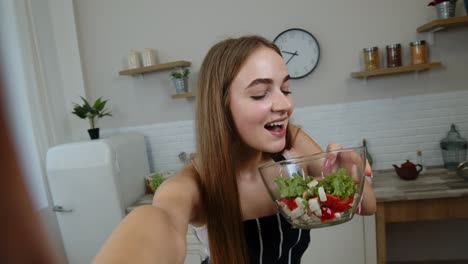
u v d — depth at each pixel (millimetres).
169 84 2529
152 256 416
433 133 2172
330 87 2262
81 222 2115
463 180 1770
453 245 2314
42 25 2434
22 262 144
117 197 2059
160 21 2479
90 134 2320
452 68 2098
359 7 2170
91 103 2641
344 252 1749
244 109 649
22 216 145
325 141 2307
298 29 2236
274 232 827
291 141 954
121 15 2529
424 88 2150
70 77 2607
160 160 2605
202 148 726
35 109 2256
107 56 2586
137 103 2592
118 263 383
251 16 2330
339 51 2225
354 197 587
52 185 2105
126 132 2631
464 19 1839
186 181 708
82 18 2580
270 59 649
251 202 832
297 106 2316
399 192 1684
